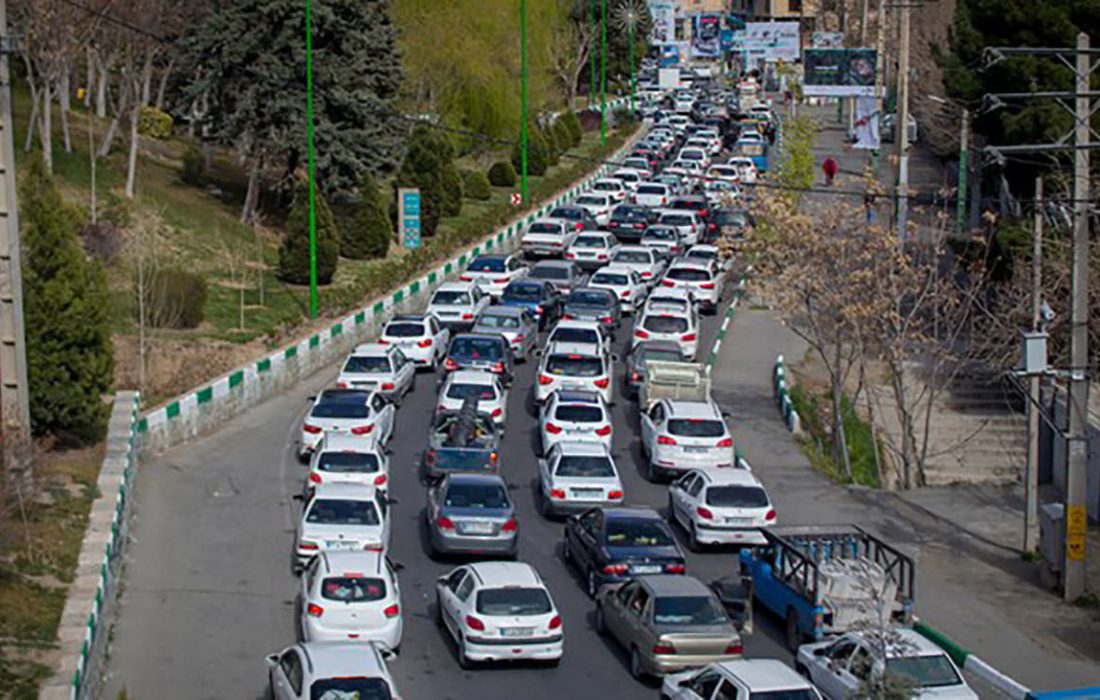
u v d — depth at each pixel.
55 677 24.94
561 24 131.62
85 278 38.31
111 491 35.06
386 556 31.39
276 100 65.31
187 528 35.09
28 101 77.75
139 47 70.12
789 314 50.34
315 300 55.91
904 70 57.03
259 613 30.12
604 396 46.16
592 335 48.25
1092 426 39.94
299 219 60.91
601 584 30.91
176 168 75.12
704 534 34.38
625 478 40.84
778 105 143.88
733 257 65.62
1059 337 45.16
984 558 35.84
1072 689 27.19
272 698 24.81
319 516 31.92
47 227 37.78
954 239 61.75
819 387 52.22
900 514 39.12
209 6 72.06
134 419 39.34
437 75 90.44
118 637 28.62
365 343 54.56
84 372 38.09
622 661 28.12
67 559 30.69
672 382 44.91
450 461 38.19
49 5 62.22
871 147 78.94
